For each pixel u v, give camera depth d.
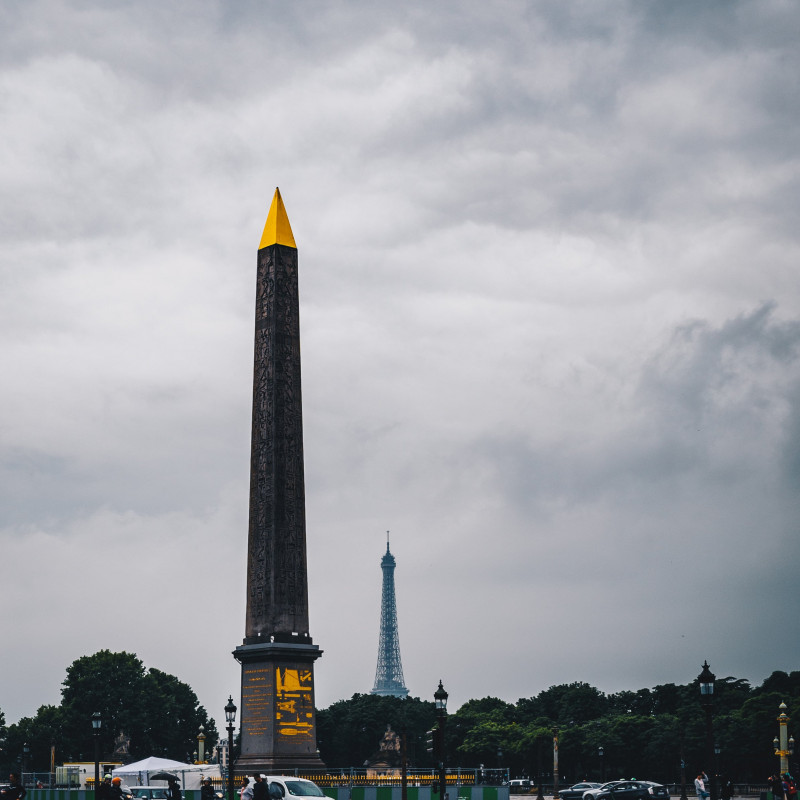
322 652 89.19
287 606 88.75
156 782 97.12
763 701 177.88
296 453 89.56
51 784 146.62
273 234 90.12
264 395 89.56
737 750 171.62
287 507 88.94
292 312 89.88
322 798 63.22
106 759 195.38
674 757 183.12
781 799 74.06
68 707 198.38
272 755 86.31
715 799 53.75
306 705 88.38
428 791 88.75
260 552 89.19
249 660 88.31
